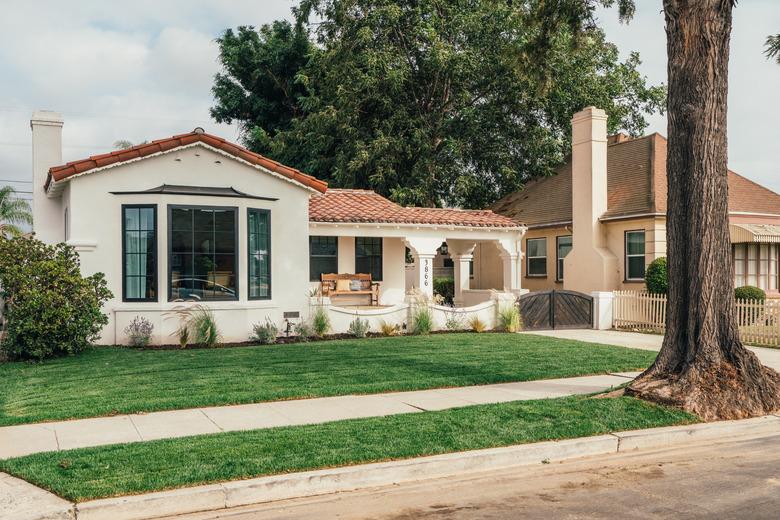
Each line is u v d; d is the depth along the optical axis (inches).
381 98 1082.7
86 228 566.3
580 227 931.3
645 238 852.6
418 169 1080.2
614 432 307.3
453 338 648.4
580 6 542.9
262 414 337.4
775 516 213.0
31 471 238.2
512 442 285.3
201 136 597.3
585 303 792.9
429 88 1142.3
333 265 816.9
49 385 405.4
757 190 961.5
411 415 324.8
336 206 767.7
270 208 637.3
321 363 484.7
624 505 225.3
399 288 854.5
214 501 225.0
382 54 1063.0
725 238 370.6
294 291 651.5
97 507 211.6
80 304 518.9
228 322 600.7
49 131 697.0
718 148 369.1
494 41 1081.4
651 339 677.3
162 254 576.1
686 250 374.9
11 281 495.8
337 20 1112.2
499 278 1137.4
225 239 603.8
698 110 368.5
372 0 1091.3
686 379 355.9
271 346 581.3
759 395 354.9
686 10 369.1
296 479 237.0
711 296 364.2
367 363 485.7
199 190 593.3
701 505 224.4
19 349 492.4
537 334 707.4
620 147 1040.2
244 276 611.2
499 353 540.1
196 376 431.5
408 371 452.1
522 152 1174.3
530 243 1080.8
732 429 327.3
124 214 577.6
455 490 244.1
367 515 218.1
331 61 1114.7
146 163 584.1
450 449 272.7
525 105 1117.1
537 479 257.0
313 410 346.0
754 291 808.3
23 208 1427.2
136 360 496.4
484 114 1116.5
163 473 236.4
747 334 676.7
